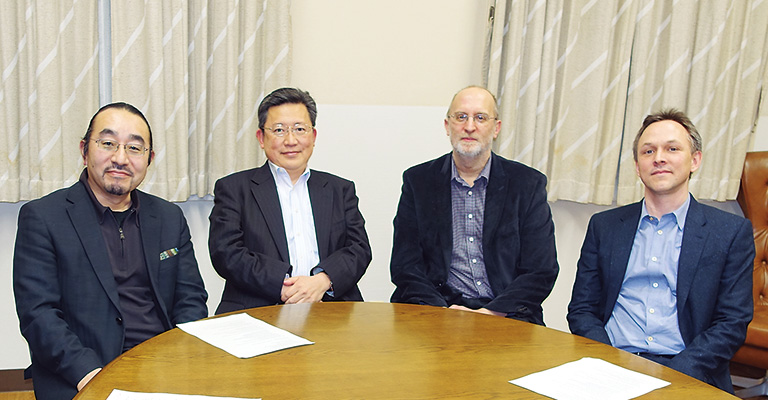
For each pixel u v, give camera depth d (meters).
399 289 2.54
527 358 1.45
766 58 3.41
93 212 1.92
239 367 1.33
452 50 3.37
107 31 2.85
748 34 3.37
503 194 2.49
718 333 1.95
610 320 2.21
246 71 2.94
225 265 2.25
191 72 2.94
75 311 1.83
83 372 1.64
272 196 2.42
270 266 2.23
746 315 1.98
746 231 2.04
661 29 3.32
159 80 2.82
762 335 2.65
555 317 3.56
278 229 2.38
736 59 3.33
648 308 2.13
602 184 3.33
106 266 1.88
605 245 2.22
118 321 1.88
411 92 3.35
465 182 2.54
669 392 1.26
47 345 1.69
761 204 3.16
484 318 1.84
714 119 3.36
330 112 3.19
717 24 3.26
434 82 3.37
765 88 3.47
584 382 1.30
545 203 2.51
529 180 2.51
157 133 2.85
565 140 3.32
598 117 3.26
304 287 2.20
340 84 3.25
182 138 2.91
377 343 1.53
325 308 1.90
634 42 3.26
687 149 2.07
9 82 2.68
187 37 2.89
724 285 2.03
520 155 3.27
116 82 2.79
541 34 3.16
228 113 2.94
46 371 1.75
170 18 2.83
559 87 3.28
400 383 1.26
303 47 3.18
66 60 2.75
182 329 1.61
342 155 3.22
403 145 3.29
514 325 1.77
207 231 3.11
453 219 2.56
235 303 2.28
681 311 2.06
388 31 3.28
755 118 3.48
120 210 2.04
